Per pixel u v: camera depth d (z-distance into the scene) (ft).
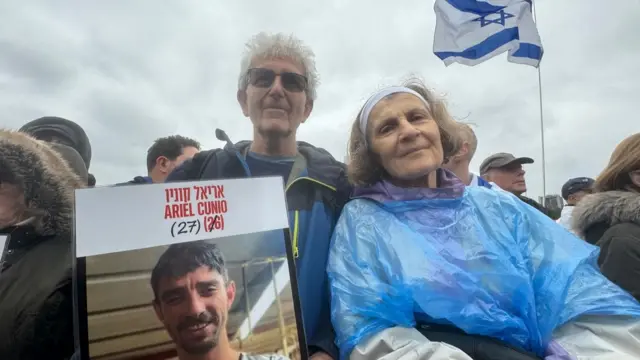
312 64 5.50
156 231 2.76
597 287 4.17
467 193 4.99
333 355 4.13
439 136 4.96
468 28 15.81
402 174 4.75
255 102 5.16
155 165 8.51
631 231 4.93
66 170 3.96
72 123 5.49
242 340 2.87
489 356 3.79
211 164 5.07
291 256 3.22
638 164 5.53
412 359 3.48
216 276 2.87
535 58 15.92
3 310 3.29
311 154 5.58
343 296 4.00
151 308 2.65
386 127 4.90
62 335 3.37
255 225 3.14
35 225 3.59
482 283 4.16
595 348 3.85
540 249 4.56
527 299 4.12
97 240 2.57
